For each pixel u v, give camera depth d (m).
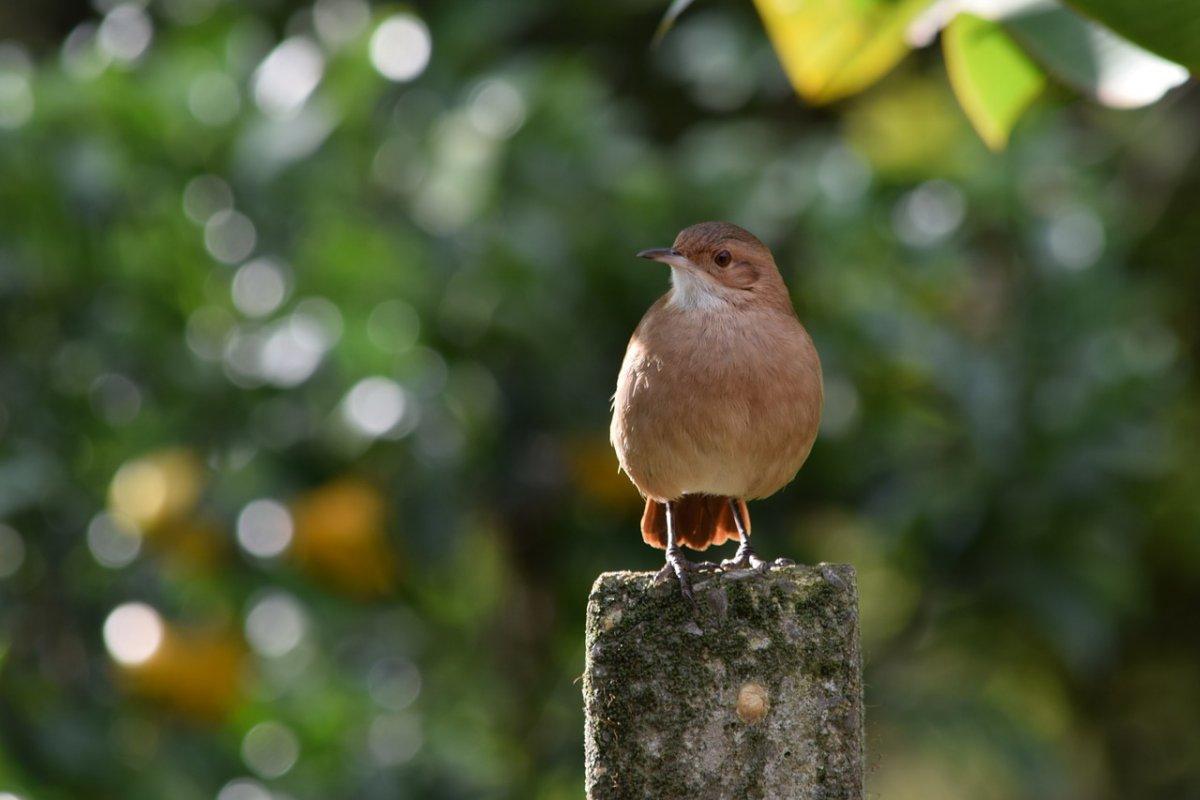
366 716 10.83
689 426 7.32
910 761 15.16
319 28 10.61
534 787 10.88
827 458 10.43
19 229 9.41
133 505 9.23
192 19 11.22
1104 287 10.61
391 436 9.12
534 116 9.72
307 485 9.33
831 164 10.40
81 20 13.27
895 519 10.24
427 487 9.24
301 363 9.27
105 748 9.24
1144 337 11.55
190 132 9.66
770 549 10.52
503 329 9.52
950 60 6.19
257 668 10.34
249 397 9.55
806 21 5.98
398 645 11.21
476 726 11.23
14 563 9.48
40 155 9.26
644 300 9.97
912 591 12.48
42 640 9.47
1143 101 5.09
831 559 11.91
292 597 9.96
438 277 9.51
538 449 10.04
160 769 9.45
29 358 9.64
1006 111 6.27
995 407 9.95
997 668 14.11
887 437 10.48
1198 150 14.50
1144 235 14.34
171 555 9.34
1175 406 12.89
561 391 9.88
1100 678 15.66
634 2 12.66
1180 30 4.41
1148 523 13.24
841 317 10.24
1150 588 14.89
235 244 9.68
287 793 10.15
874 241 10.49
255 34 10.90
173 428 9.59
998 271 11.08
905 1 5.86
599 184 9.80
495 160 9.58
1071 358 10.37
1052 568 10.24
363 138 9.80
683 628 4.89
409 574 10.24
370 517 9.21
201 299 9.73
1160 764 16.52
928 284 10.72
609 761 4.89
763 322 7.50
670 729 4.86
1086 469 10.01
